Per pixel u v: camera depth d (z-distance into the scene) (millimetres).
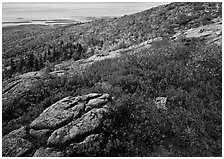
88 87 13359
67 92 12992
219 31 21109
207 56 15945
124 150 9719
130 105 11562
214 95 12898
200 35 21609
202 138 10430
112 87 12961
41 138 10078
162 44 20297
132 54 18391
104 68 15914
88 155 9344
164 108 11852
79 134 9734
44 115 10977
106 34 47906
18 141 10031
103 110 10664
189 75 14266
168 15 38625
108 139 9891
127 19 50875
